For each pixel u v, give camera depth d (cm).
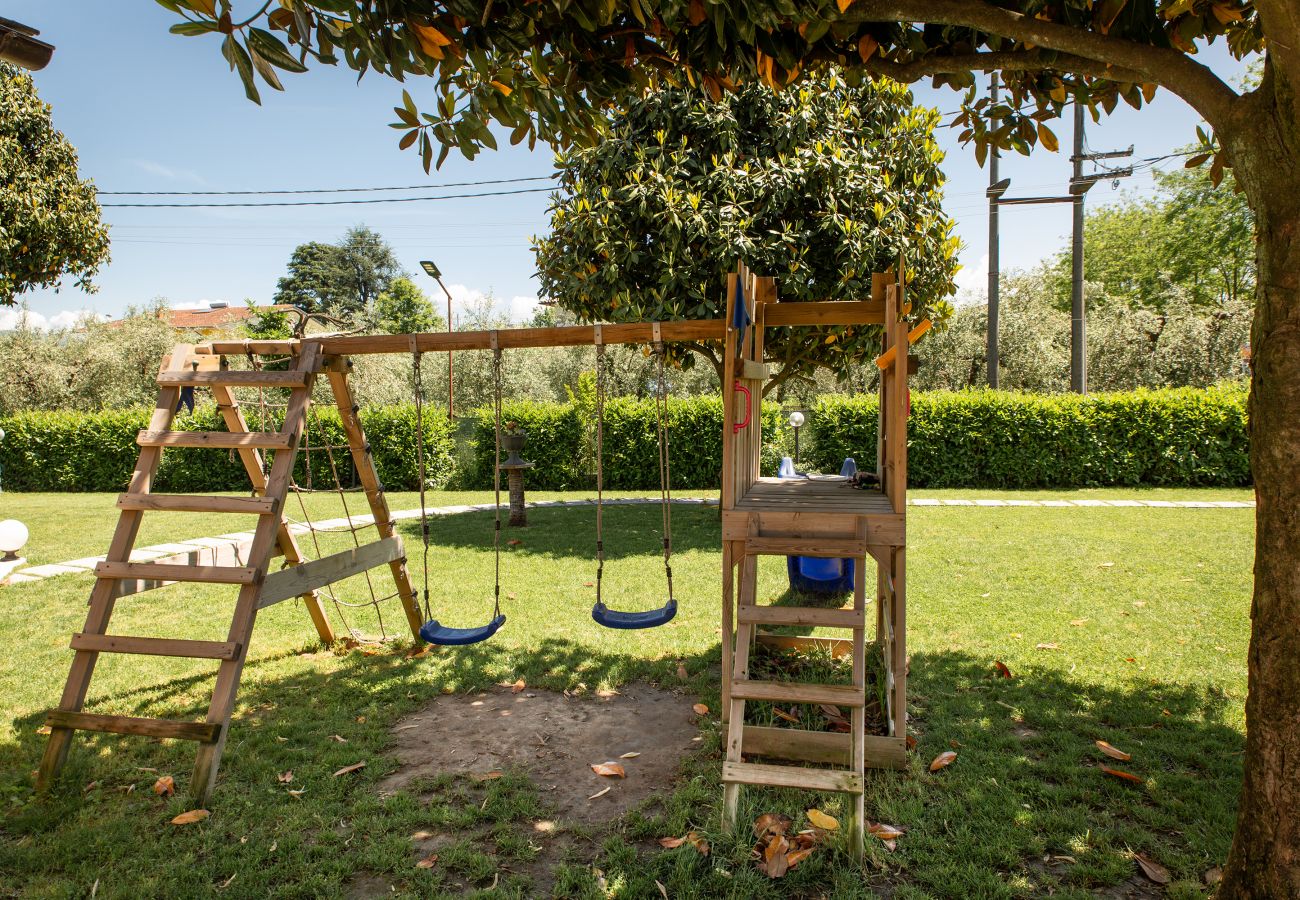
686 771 317
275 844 265
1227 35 304
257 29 209
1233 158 197
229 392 413
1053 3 243
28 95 1005
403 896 237
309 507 1225
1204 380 1941
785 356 837
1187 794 287
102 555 800
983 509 1082
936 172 841
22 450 1520
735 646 332
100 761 332
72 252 1057
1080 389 1579
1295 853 191
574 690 416
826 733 317
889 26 275
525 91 309
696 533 902
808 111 751
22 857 257
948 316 913
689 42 282
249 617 329
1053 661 435
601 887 238
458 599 602
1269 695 196
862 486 417
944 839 262
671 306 757
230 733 360
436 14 251
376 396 1998
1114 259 3022
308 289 4947
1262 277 194
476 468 1507
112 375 2084
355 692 413
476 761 333
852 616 293
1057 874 244
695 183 749
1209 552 739
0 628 531
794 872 245
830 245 763
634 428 1442
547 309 3155
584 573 692
